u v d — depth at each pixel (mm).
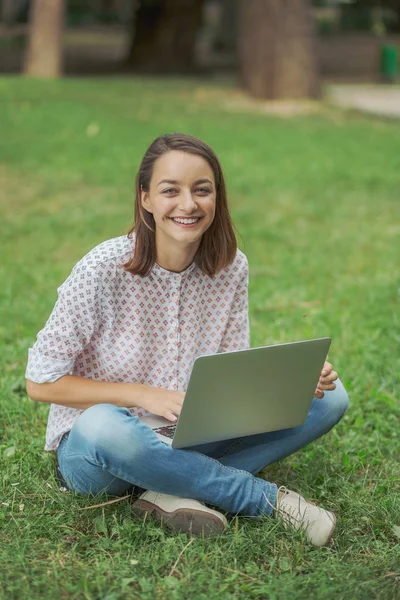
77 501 3643
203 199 3449
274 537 3443
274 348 3377
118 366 3646
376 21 35719
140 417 3701
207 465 3453
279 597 3068
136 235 3553
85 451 3441
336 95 20422
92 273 3490
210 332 3781
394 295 6930
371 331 6047
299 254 8203
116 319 3609
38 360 3523
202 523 3449
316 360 3531
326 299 6844
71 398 3531
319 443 4383
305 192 10969
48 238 8688
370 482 4055
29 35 19781
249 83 18719
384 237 8930
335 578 3188
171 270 3596
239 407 3475
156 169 3453
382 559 3393
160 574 3258
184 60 23594
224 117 16266
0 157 12297
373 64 26578
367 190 11188
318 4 38906
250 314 6422
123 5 41344
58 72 19875
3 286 7016
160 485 3441
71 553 3340
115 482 3602
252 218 9609
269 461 3832
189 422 3369
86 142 13352
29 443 4293
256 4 18297
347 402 3889
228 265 3664
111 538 3486
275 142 14203
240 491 3502
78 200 10289
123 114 15781
